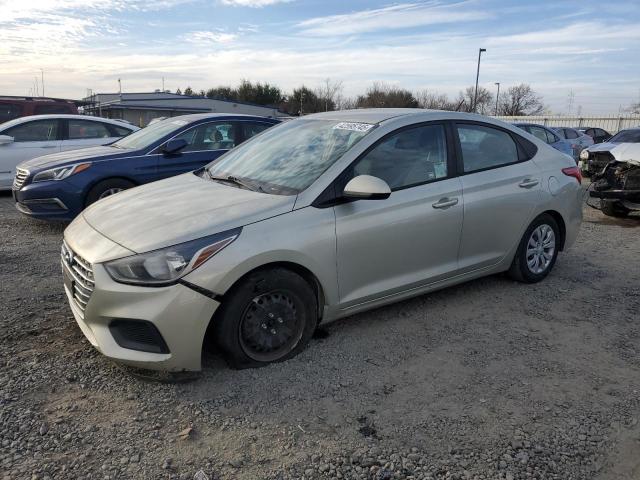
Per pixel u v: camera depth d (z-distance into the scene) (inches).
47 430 111.3
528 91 2687.0
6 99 485.7
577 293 197.0
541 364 144.5
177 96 2278.5
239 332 132.1
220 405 122.0
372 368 140.1
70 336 152.7
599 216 365.1
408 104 2277.3
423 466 104.1
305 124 181.9
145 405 121.2
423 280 165.3
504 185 182.4
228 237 127.3
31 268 212.5
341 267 145.2
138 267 121.3
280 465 103.6
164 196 153.2
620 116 1370.6
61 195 267.9
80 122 401.1
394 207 153.8
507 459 106.5
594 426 117.6
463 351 150.8
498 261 187.8
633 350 153.7
